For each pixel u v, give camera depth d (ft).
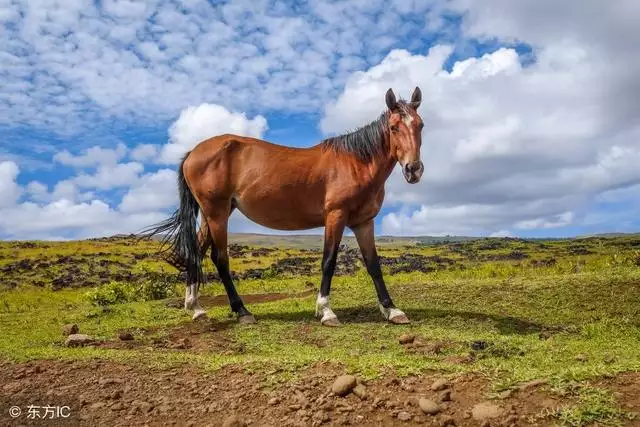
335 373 15.40
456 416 12.36
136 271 88.22
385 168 26.45
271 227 28.53
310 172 26.61
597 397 12.30
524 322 25.61
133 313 33.17
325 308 26.13
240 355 20.58
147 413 14.35
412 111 25.55
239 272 80.59
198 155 27.94
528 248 136.67
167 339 25.21
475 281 33.94
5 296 55.21
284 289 43.37
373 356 18.48
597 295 28.09
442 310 28.07
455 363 17.22
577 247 132.77
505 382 13.53
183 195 28.94
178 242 28.91
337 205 26.32
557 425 11.46
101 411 14.71
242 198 27.45
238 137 28.27
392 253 133.39
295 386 14.70
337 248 26.63
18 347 24.09
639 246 118.21
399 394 13.70
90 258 101.04
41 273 84.23
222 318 28.71
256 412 13.67
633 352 18.69
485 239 183.93
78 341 24.32
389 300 26.99
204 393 15.24
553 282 31.01
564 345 20.38
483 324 25.34
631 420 11.49
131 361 18.83
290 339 23.86
